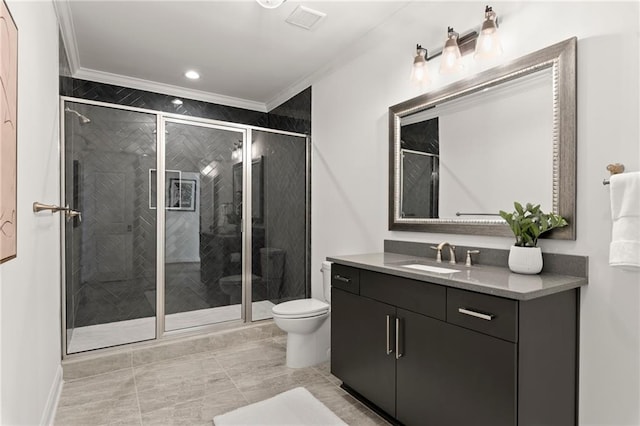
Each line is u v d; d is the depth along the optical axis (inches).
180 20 101.8
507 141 76.5
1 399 45.1
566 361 61.4
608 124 60.5
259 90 158.6
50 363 81.4
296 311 105.1
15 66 50.6
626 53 58.4
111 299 114.7
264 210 141.3
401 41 100.7
